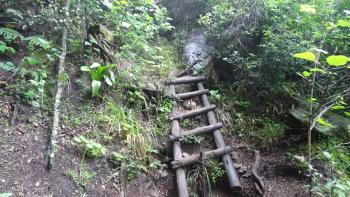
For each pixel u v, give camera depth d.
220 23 5.04
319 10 4.13
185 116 4.14
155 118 4.00
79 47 4.04
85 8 4.18
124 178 3.11
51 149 2.79
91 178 2.89
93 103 3.58
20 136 2.86
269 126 4.18
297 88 4.51
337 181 2.73
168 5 6.10
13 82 3.26
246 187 3.49
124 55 4.31
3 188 2.40
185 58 5.39
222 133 4.21
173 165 3.43
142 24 4.61
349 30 3.98
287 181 3.45
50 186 2.61
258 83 4.55
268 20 4.77
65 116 3.26
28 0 3.82
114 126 3.45
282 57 4.19
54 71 3.61
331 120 3.96
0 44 3.27
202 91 4.58
